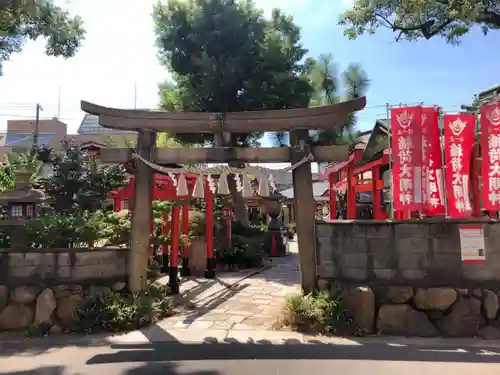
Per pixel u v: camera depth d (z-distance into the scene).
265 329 6.43
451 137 6.68
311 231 6.86
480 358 5.11
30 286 6.61
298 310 6.35
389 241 6.45
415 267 6.34
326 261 6.80
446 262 6.27
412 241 6.38
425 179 6.67
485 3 9.84
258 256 15.03
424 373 4.61
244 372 4.68
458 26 11.16
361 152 11.05
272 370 4.74
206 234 11.95
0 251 6.62
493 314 6.07
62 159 9.87
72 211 9.12
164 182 9.34
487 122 6.56
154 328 6.52
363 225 6.59
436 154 6.75
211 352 5.40
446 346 5.60
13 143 30.86
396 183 6.74
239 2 15.46
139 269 7.16
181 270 12.16
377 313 6.27
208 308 7.93
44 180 9.41
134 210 7.20
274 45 14.95
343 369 4.75
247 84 14.63
